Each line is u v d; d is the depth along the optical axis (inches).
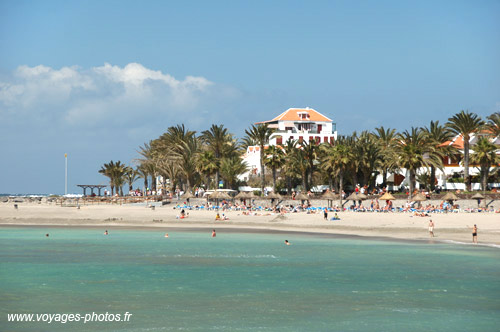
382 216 3875.5
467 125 4734.3
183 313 1434.5
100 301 1561.3
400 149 4921.3
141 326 1327.5
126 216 4448.8
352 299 1581.0
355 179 5034.5
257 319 1379.2
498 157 4665.4
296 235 3309.5
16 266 2150.6
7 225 4148.6
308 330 1293.1
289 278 1888.5
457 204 4414.4
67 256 2425.0
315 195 5088.6
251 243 2910.9
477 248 2637.8
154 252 2556.6
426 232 3299.7
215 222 4087.1
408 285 1765.5
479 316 1405.0
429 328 1307.8
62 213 4598.9
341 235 3277.6
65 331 1293.1
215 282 1823.3
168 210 4751.5
